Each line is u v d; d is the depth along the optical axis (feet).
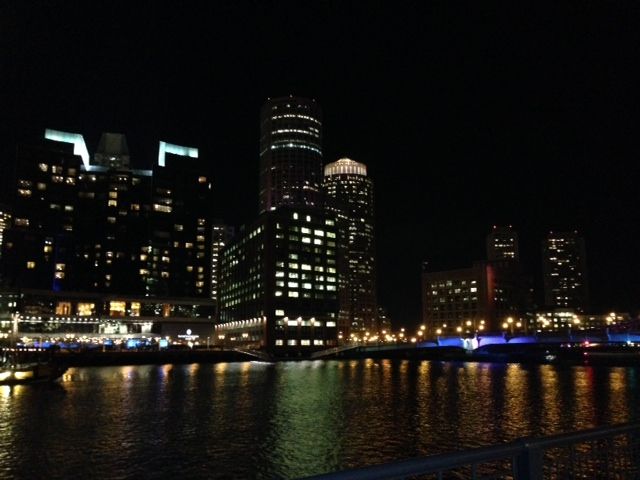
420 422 180.34
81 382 340.59
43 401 239.91
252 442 150.61
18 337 634.02
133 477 118.83
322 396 256.73
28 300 653.71
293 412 203.62
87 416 195.83
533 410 207.92
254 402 233.96
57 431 167.63
